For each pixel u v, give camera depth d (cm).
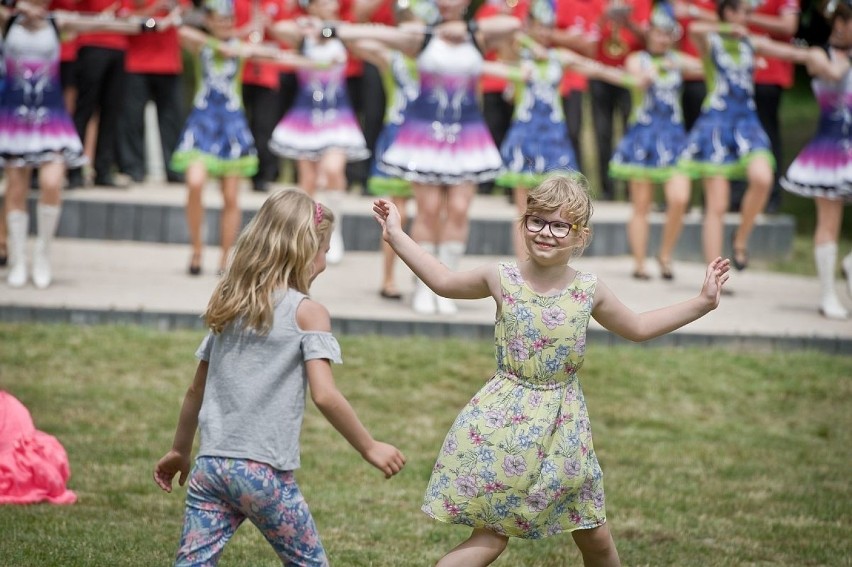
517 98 1802
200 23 1795
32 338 1464
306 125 1967
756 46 1792
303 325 682
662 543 977
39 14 1617
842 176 1684
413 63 1717
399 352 1494
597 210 2325
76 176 2211
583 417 745
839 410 1413
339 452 1194
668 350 1577
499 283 745
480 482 724
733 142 1834
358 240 2133
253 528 972
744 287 1977
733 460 1230
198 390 715
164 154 2400
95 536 905
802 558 955
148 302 1602
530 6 1788
